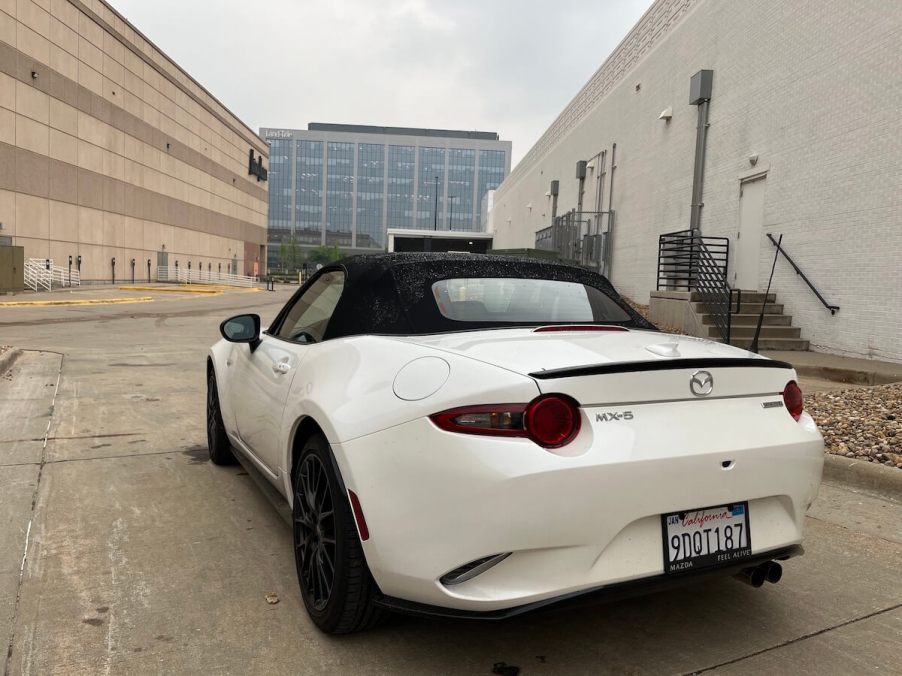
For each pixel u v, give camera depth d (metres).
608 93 22.44
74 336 13.33
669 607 2.79
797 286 11.48
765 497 2.33
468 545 1.99
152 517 3.67
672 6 17.06
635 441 2.08
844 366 8.88
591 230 24.48
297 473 2.75
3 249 26.06
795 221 11.58
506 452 1.98
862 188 9.92
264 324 16.33
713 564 2.21
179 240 46.88
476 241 58.34
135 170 40.03
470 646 2.45
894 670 2.34
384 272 2.99
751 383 2.38
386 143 157.00
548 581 1.99
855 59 10.06
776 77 12.18
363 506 2.21
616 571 2.07
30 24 29.59
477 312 2.87
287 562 3.13
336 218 156.12
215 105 53.44
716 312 11.90
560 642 2.49
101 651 2.35
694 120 15.51
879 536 3.63
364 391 2.40
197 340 13.02
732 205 13.75
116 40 37.31
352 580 2.32
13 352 9.72
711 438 2.21
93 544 3.29
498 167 159.50
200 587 2.86
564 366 2.12
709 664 2.35
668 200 17.02
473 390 2.06
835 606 2.82
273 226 154.12
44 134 30.94
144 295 29.19
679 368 2.22
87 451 4.99
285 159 154.88
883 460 4.67
